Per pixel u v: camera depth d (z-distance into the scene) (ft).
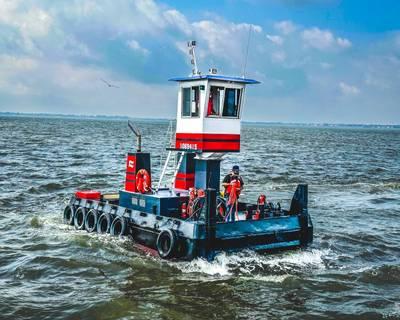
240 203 58.23
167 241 47.34
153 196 51.93
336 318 36.50
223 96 53.57
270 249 49.42
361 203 88.74
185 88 54.75
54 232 59.31
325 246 56.29
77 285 42.22
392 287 43.27
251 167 146.30
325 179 124.57
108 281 43.21
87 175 115.44
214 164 53.42
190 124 54.13
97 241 54.80
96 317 36.04
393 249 56.49
